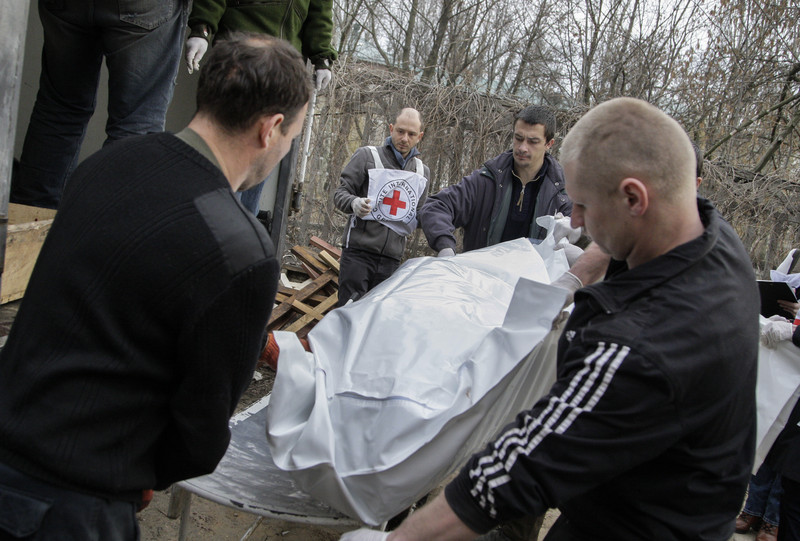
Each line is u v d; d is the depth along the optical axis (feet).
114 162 3.53
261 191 11.42
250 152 3.83
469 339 5.63
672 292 3.66
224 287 3.31
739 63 30.83
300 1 10.20
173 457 3.72
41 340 3.28
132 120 8.35
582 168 3.85
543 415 3.67
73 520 3.25
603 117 3.82
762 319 8.86
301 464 4.75
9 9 5.01
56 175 9.75
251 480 5.65
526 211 10.72
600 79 33.35
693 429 3.62
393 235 13.30
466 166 23.93
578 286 6.03
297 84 3.75
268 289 3.51
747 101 31.14
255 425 6.68
